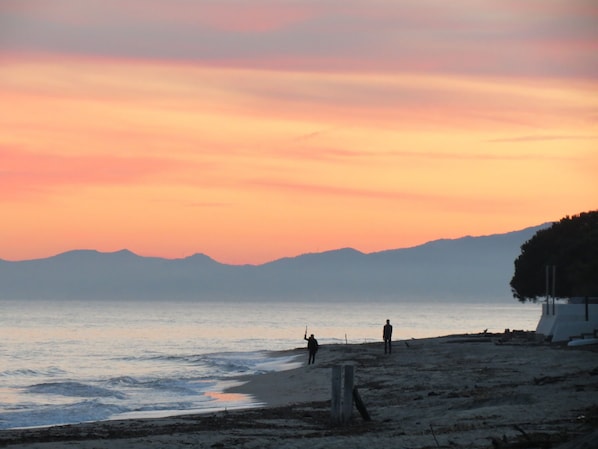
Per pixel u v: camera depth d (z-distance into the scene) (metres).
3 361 140.50
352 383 48.78
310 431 46.44
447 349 109.62
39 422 62.78
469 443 36.66
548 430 38.81
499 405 49.84
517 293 188.75
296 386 80.25
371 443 38.22
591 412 43.22
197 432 46.88
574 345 102.19
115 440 43.00
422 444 37.34
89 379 100.56
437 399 57.16
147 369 119.06
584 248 168.50
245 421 52.31
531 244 184.38
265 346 191.62
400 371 83.19
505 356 92.31
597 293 149.38
